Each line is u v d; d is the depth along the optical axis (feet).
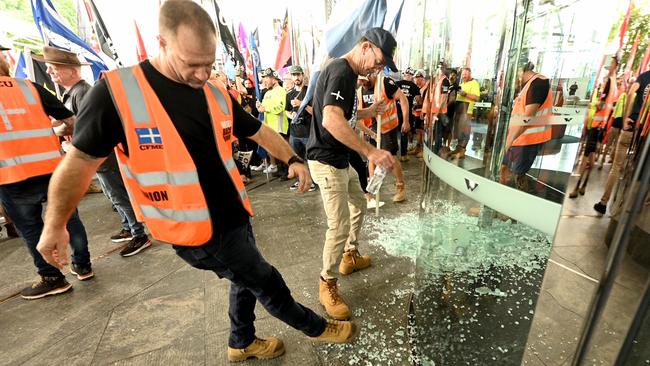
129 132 2.83
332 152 5.15
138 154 2.92
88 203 13.06
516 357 3.64
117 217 11.36
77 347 5.31
